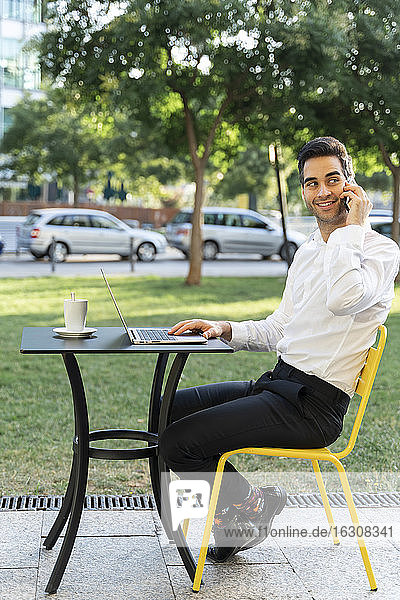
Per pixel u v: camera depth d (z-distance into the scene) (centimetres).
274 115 1435
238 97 1492
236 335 357
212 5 1298
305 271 338
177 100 1612
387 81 1413
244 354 854
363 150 1670
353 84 1397
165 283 1603
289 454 315
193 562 324
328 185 322
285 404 316
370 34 1379
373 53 1394
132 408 616
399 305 1339
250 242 2336
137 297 1348
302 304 329
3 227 2528
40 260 2208
